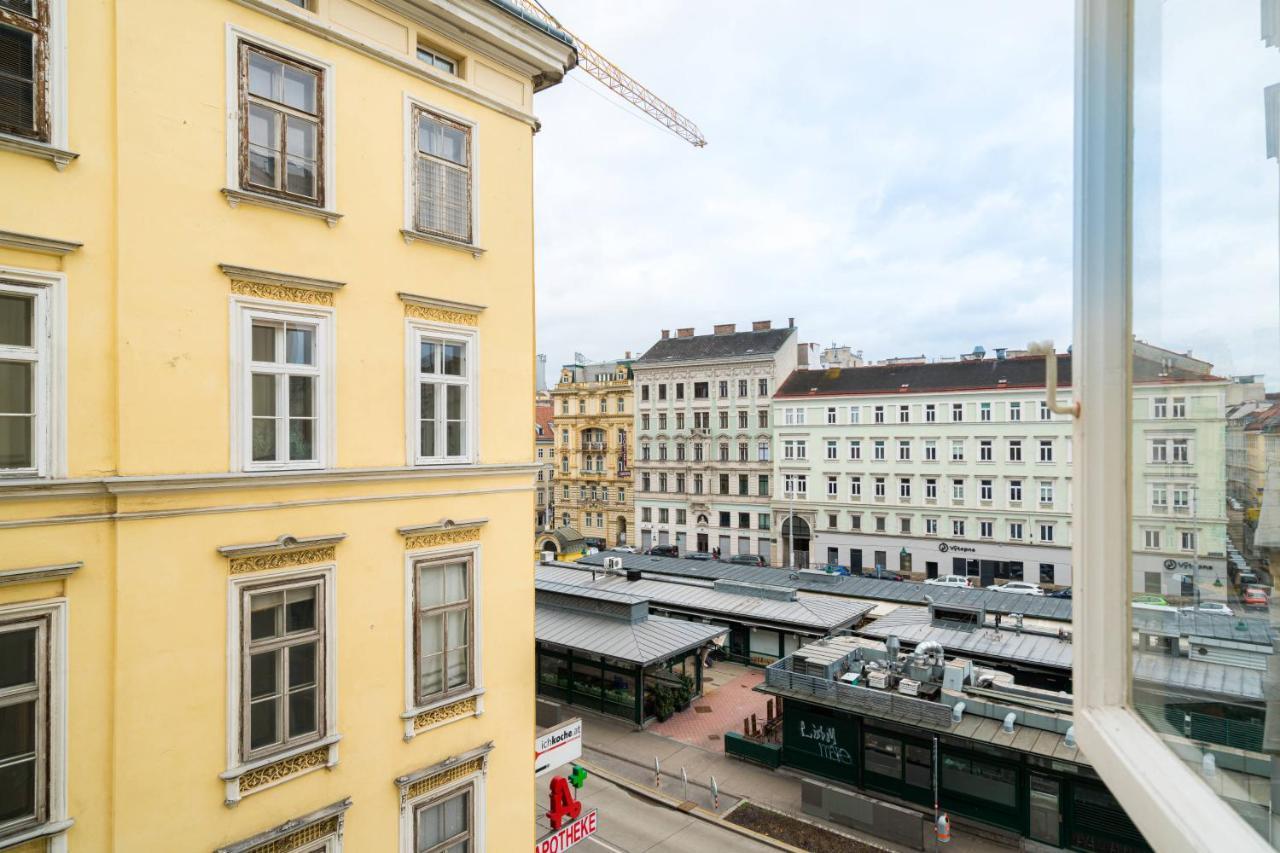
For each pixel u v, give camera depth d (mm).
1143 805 1472
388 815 8938
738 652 31734
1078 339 1840
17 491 6484
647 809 19641
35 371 6672
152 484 7195
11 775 6555
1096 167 1813
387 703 8977
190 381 7539
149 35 7305
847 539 52938
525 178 10898
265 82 8203
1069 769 16656
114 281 7074
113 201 7074
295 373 8336
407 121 9375
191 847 7387
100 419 6992
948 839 17969
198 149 7613
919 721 18812
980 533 48156
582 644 26156
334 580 8531
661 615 32219
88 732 6848
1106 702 1794
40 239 6613
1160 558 1592
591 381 72750
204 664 7547
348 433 8734
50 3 6746
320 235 8539
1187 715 1470
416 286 9461
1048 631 24203
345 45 8773
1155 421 1609
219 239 7746
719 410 58875
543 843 10797
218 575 7664
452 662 9789
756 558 54688
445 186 9898
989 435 47750
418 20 9539
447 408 9930
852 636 25406
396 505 9164
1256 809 1258
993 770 18266
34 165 6645
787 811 19578
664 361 61312
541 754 10961
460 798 9859
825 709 21125
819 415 53938
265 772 7906
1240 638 1330
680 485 61156
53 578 6695
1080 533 1823
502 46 10391
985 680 20203
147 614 7199
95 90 6984
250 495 7914
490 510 10211
